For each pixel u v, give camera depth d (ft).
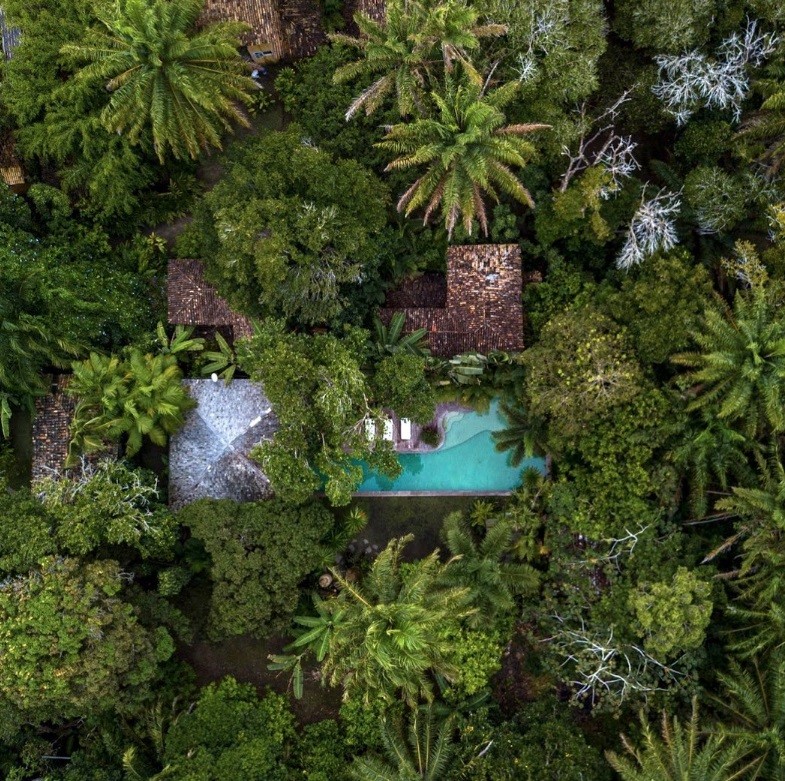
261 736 64.03
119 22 55.93
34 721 59.67
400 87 58.85
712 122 65.87
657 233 63.62
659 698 61.67
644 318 60.64
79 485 64.44
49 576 57.31
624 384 59.31
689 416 60.44
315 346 62.34
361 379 60.44
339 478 60.85
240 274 62.54
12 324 63.93
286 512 63.87
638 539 62.85
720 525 65.51
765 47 62.39
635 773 55.06
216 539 62.69
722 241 67.10
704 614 56.44
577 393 60.23
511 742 61.00
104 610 58.54
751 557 57.77
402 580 61.46
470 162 57.21
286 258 60.90
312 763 65.51
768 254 60.90
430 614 53.31
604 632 62.39
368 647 52.60
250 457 66.13
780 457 61.62
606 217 66.80
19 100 66.90
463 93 56.85
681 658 60.64
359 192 63.10
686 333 59.31
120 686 60.23
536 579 64.69
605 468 61.41
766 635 58.85
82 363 66.13
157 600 64.95
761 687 58.18
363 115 67.46
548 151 65.62
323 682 63.93
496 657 65.36
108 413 65.92
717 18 63.57
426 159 58.23
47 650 55.52
